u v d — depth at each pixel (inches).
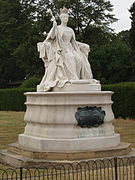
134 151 451.2
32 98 454.0
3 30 1963.6
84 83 442.6
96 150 405.4
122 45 1437.0
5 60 1957.4
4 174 375.2
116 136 443.5
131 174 356.8
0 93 1450.5
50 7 1583.4
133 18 1282.0
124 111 962.1
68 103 416.8
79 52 484.7
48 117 422.3
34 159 399.9
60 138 414.9
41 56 475.2
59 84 440.8
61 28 482.6
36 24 1525.6
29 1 1977.1
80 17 1553.9
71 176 352.5
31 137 437.4
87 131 423.5
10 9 1979.6
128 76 1381.6
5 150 480.4
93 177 334.3
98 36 1603.1
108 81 1373.0
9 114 1184.8
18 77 2041.1
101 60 1386.6
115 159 328.2
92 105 429.4
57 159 393.7
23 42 1702.8
